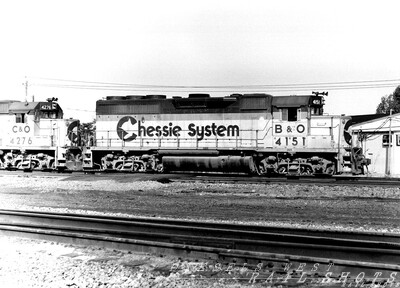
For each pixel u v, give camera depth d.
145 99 31.67
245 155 29.27
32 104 34.47
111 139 32.19
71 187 24.94
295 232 11.95
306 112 28.03
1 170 35.84
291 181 24.88
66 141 33.59
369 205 17.98
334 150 27.23
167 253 10.30
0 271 9.34
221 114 29.66
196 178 27.81
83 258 10.31
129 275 8.95
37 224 13.21
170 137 30.77
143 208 17.92
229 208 17.59
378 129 41.09
